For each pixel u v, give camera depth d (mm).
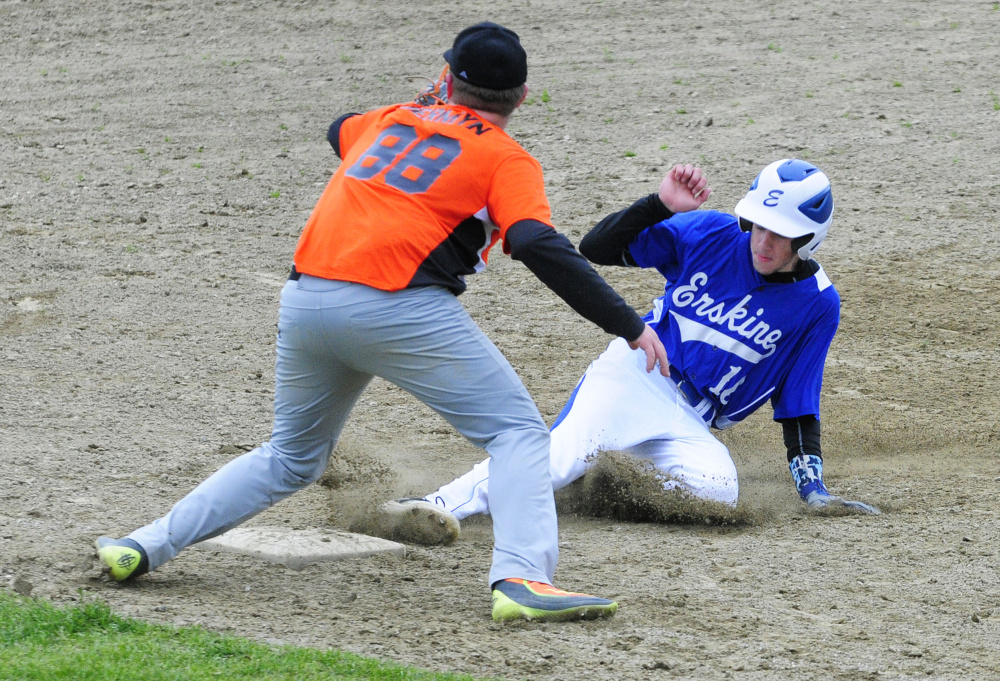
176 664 13445
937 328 37562
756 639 16344
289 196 50062
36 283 38688
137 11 78250
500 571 16266
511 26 75250
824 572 19609
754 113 59750
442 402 16344
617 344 23391
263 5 78938
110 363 32000
